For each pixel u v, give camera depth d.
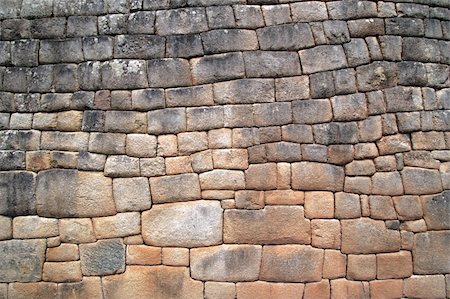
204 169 4.25
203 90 4.31
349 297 4.20
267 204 4.23
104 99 4.34
